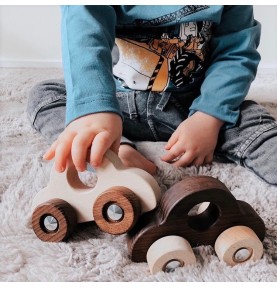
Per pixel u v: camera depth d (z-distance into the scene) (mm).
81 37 735
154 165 740
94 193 595
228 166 779
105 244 599
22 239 608
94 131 594
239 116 813
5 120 1006
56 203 592
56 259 572
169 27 867
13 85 1235
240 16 933
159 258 541
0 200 701
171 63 880
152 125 878
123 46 879
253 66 910
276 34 1390
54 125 845
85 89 662
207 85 853
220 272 547
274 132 761
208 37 903
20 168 777
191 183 564
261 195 696
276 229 632
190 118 803
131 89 889
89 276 549
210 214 594
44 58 1469
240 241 550
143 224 576
